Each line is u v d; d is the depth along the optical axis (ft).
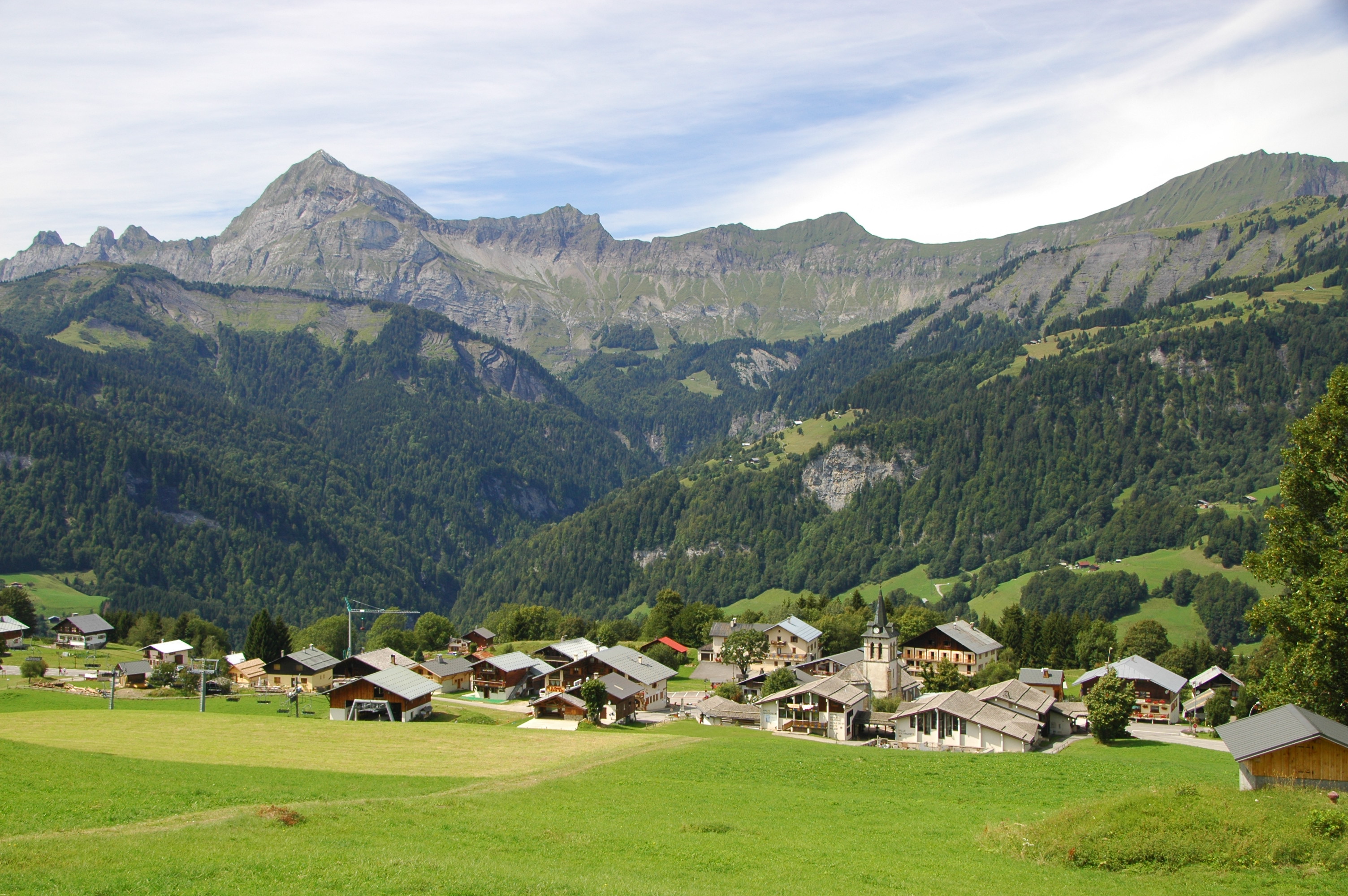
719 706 388.16
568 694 386.32
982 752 289.74
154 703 397.39
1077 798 216.74
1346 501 211.20
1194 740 352.69
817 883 139.95
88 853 133.18
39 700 382.83
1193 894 137.08
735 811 195.93
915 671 539.70
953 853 164.14
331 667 500.74
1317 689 211.82
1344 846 147.13
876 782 234.99
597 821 178.91
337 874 126.72
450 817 175.94
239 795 191.42
